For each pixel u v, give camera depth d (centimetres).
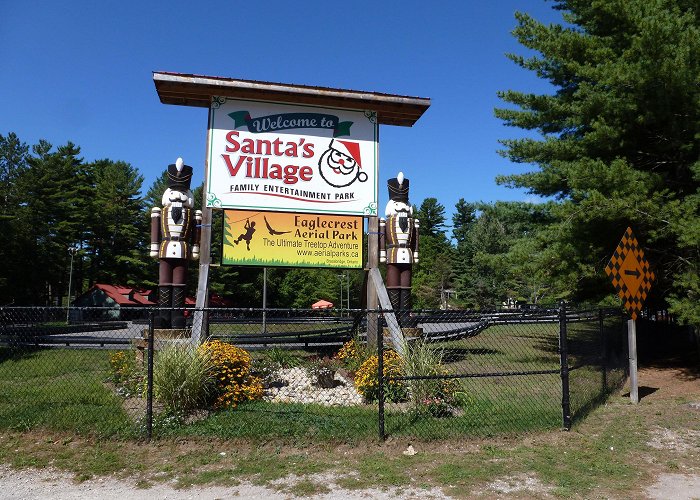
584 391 899
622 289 873
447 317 876
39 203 5469
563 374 683
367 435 609
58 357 1278
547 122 1444
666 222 1030
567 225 1140
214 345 781
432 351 811
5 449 573
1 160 6281
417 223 1136
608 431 677
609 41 1205
